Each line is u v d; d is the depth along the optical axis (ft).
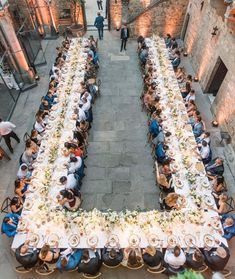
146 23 54.44
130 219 23.68
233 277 23.66
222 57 36.35
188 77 39.65
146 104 37.32
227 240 24.09
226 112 34.81
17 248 22.50
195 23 48.06
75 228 23.45
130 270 24.31
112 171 32.63
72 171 28.14
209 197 25.48
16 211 25.26
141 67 47.34
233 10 32.78
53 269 23.08
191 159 28.78
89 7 67.51
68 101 36.06
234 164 31.94
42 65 49.83
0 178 31.89
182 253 21.49
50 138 31.07
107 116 39.68
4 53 39.73
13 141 36.14
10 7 48.19
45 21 55.52
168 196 25.34
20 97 43.01
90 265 21.47
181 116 33.63
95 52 47.34
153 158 33.60
